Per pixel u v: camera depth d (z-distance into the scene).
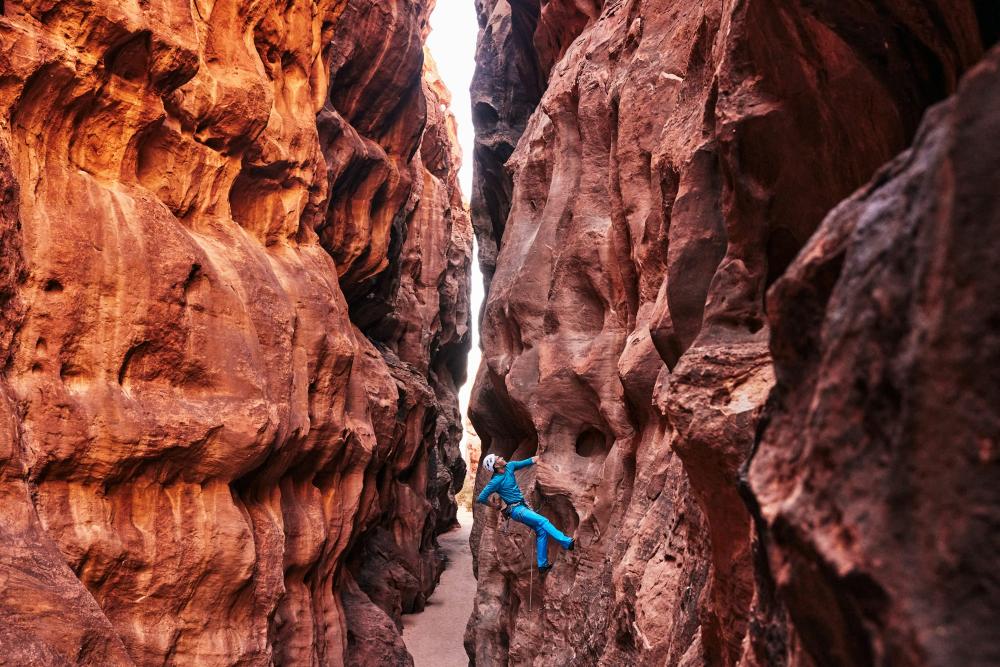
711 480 3.95
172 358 6.53
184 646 6.32
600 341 9.98
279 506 8.09
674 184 6.91
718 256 5.08
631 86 9.07
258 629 7.03
